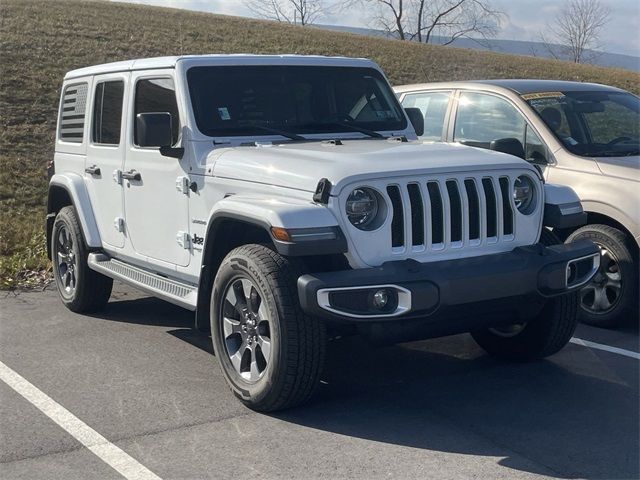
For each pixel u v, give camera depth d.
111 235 7.10
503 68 32.97
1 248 10.14
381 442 4.85
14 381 5.88
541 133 7.62
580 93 8.20
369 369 6.17
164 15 37.25
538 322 5.96
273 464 4.57
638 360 6.36
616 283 7.03
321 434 4.96
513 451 4.74
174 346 6.71
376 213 5.02
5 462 4.61
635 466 4.55
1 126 18.56
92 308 7.67
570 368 6.17
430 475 4.43
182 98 6.07
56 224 7.81
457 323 5.09
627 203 6.91
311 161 5.21
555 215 5.66
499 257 5.19
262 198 5.22
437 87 8.74
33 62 24.36
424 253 5.12
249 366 5.37
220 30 34.84
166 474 4.46
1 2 34.09
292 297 4.93
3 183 14.26
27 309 7.88
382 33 59.03
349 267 4.98
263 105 6.29
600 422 5.16
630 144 7.71
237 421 5.16
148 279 6.52
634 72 37.06
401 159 5.26
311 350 4.95
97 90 7.33
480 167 5.32
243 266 5.14
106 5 37.91
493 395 5.61
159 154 6.27
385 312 4.79
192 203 5.94
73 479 4.41
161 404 5.44
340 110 6.64
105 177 7.07
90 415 5.26
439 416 5.25
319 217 4.85
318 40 35.91
